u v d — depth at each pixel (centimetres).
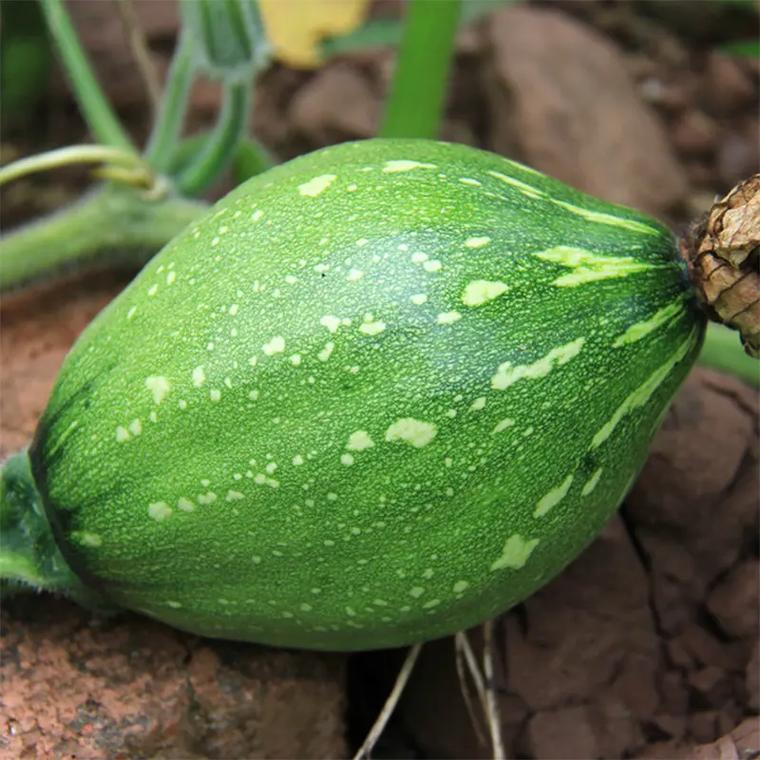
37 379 43
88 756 35
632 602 40
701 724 39
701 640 40
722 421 42
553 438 33
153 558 34
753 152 58
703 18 62
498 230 33
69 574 35
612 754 39
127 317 34
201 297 33
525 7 59
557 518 33
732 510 41
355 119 55
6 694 36
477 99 58
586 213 34
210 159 45
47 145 54
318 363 32
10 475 35
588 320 33
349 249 33
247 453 32
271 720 37
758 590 40
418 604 34
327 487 32
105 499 34
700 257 33
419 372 32
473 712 39
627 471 34
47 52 52
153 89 47
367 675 42
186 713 36
